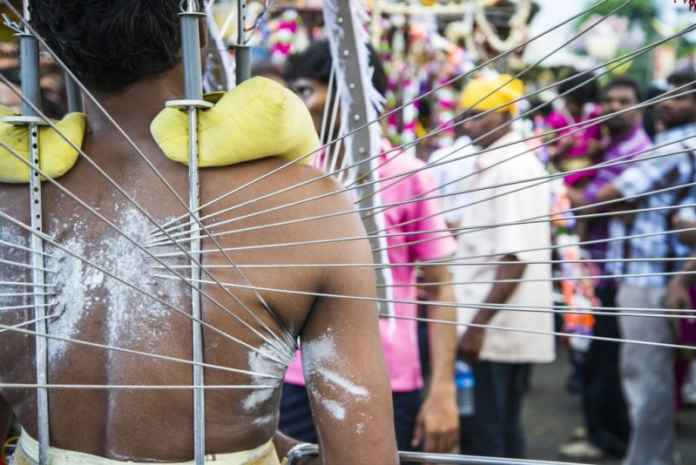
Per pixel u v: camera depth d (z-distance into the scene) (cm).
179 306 119
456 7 453
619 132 441
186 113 121
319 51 267
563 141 475
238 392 121
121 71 123
